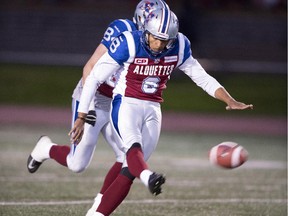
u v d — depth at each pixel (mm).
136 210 17406
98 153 28703
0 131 35219
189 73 14516
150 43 13453
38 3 69625
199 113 46438
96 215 13547
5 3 69062
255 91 52750
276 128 41250
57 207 17469
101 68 13688
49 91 51062
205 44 63938
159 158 28047
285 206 18656
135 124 13797
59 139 32312
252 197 20031
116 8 69375
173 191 20656
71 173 23578
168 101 48781
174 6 63656
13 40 64250
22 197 18797
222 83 54250
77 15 68375
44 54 61656
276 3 70688
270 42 66625
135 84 13914
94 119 14852
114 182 13648
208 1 69438
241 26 67500
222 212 17469
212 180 23156
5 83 52062
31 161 16906
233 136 37062
